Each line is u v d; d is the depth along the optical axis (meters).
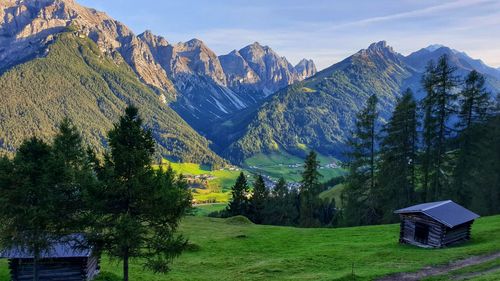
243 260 46.94
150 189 26.61
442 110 60.34
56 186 32.28
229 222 77.75
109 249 27.23
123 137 27.00
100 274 39.28
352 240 52.47
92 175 27.08
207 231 67.44
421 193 65.06
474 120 60.75
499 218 53.56
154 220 27.78
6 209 31.61
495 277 26.70
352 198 67.00
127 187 26.48
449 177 63.50
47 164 32.12
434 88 60.69
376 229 58.09
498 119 62.38
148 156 27.38
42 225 31.97
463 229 43.22
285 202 104.50
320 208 108.50
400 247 44.19
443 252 38.97
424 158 62.38
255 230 67.94
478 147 59.97
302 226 79.88
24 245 33.12
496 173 62.59
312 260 42.56
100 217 27.55
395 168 63.25
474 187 60.97
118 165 26.84
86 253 34.41
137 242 26.66
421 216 43.88
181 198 27.61
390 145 64.00
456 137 61.03
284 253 49.38
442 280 30.09
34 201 32.31
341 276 34.16
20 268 35.25
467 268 32.38
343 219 74.62
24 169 31.62
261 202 95.81
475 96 60.56
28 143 33.38
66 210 31.88
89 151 27.61
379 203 65.44
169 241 27.86
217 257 48.84
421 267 34.88
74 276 35.66
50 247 33.78
